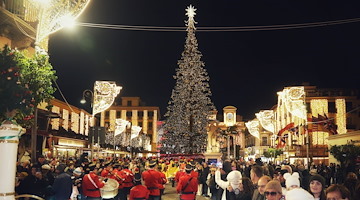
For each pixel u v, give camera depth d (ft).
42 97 38.06
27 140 69.62
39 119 78.59
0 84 21.12
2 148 17.57
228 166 49.85
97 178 39.81
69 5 41.39
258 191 21.47
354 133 131.75
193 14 148.36
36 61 38.45
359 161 105.91
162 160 101.30
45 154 83.15
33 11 61.52
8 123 18.07
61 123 160.04
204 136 147.02
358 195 20.44
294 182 18.53
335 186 17.38
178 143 145.69
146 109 344.90
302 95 123.85
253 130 222.07
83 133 193.67
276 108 278.67
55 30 41.83
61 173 35.88
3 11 53.16
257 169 24.00
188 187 43.80
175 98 147.43
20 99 21.30
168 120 150.10
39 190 32.50
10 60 22.44
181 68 146.51
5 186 17.38
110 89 76.28
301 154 189.78
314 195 19.22
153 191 48.47
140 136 288.30
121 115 343.46
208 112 147.13
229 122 312.50
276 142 234.38
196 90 145.07
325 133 194.39
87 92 75.41
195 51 146.41
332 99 202.90
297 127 175.94
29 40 62.39
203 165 73.46
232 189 25.62
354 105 203.72
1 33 57.77
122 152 220.23
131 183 53.93
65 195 34.58
